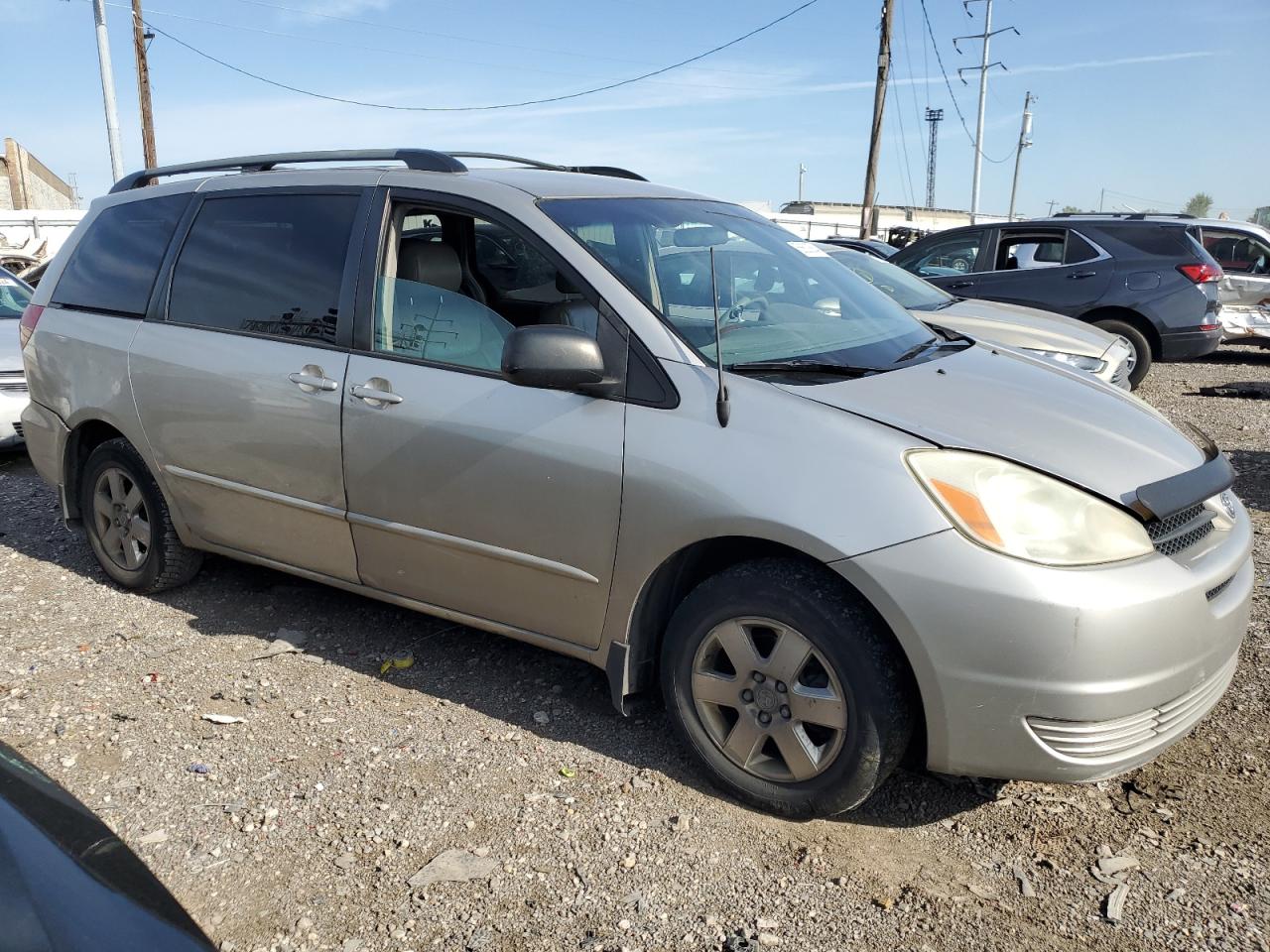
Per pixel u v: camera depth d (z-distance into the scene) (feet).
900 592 8.46
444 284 12.01
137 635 13.76
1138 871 8.81
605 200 11.90
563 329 9.75
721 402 9.49
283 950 7.96
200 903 8.48
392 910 8.39
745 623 9.48
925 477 8.63
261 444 12.62
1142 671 8.35
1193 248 32.73
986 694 8.41
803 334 11.00
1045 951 7.91
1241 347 48.80
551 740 11.03
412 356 11.48
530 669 12.71
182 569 14.84
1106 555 8.47
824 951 7.91
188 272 13.83
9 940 4.64
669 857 9.04
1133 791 9.98
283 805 9.84
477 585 11.27
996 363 11.62
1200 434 11.14
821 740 9.52
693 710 10.00
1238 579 9.47
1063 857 9.04
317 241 12.53
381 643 13.50
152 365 13.71
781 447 9.12
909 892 8.59
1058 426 9.62
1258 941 7.94
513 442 10.46
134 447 14.34
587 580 10.28
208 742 11.00
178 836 9.36
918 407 9.50
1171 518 9.15
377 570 12.16
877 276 26.37
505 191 11.39
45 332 15.48
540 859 9.02
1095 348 23.07
